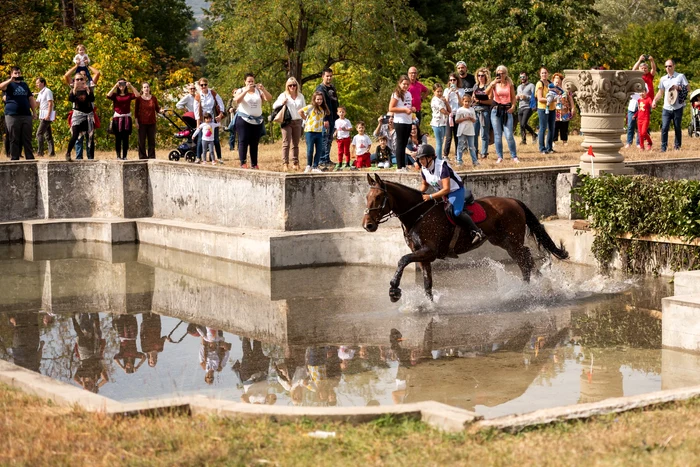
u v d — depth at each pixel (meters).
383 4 40.50
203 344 11.83
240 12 42.34
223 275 16.31
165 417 7.23
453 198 13.07
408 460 6.22
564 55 41.06
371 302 13.85
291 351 11.33
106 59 29.92
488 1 42.78
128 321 13.17
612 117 17.05
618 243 15.51
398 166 18.00
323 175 17.44
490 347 11.20
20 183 21.25
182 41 56.31
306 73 46.69
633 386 9.38
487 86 20.64
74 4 40.91
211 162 20.92
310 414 7.16
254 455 6.38
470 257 16.61
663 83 21.42
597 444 6.39
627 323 12.18
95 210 21.28
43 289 15.40
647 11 81.62
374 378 10.02
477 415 7.04
